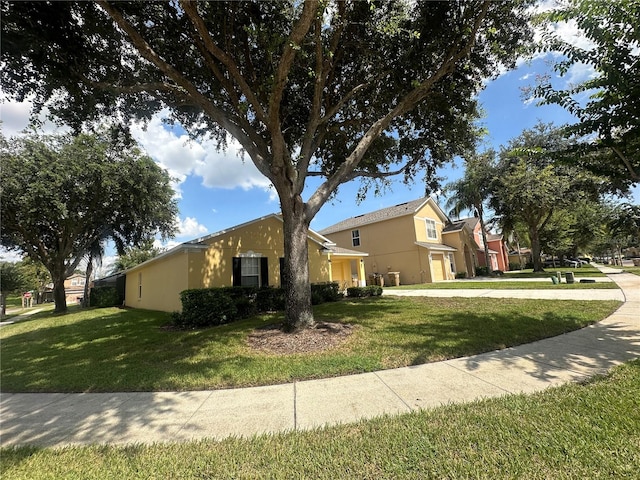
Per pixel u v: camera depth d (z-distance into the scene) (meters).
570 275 13.62
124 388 4.31
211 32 6.61
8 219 15.57
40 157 14.20
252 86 7.62
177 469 2.39
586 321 6.28
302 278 6.95
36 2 5.37
